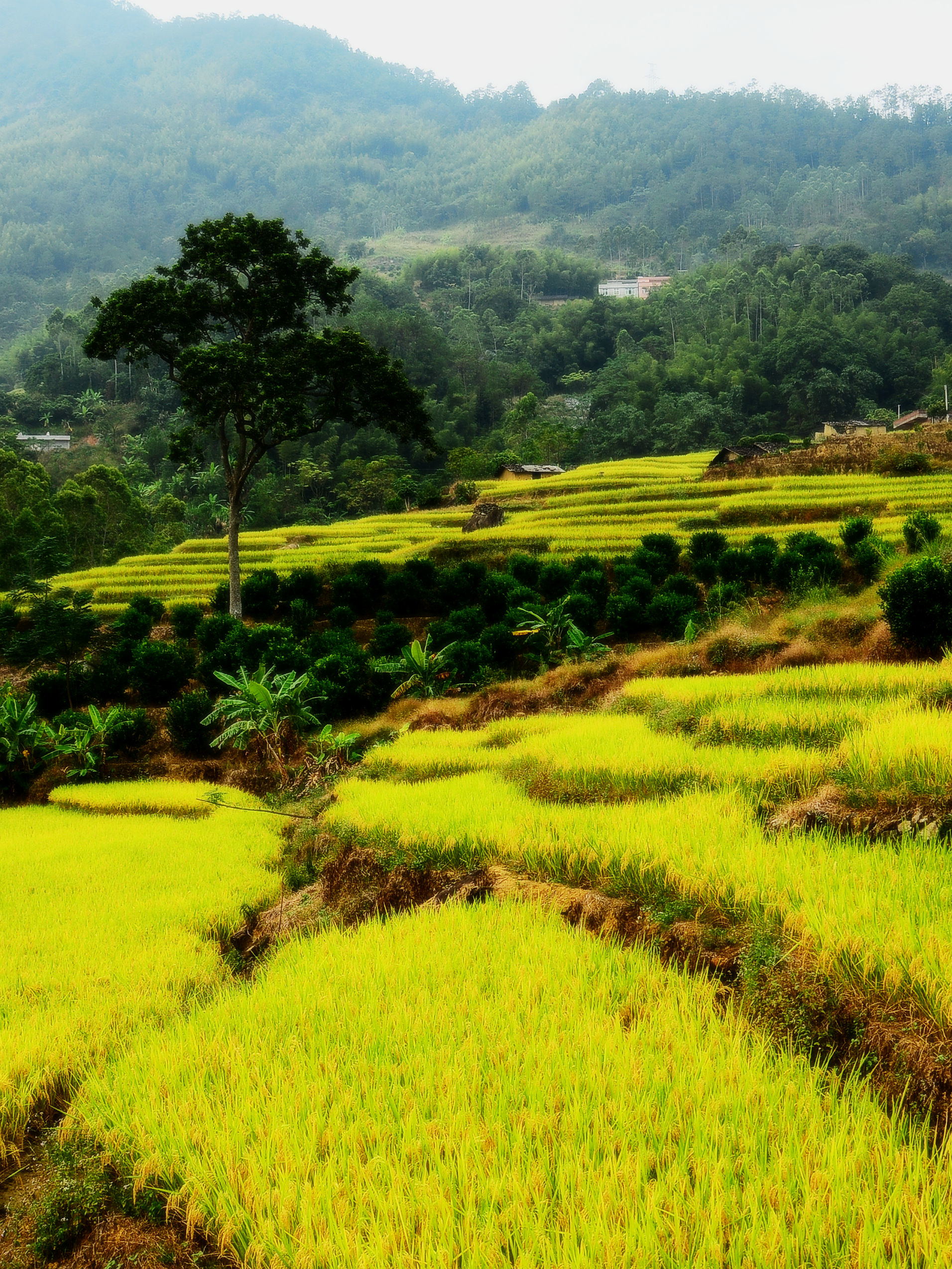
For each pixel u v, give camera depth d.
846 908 6.53
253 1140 5.32
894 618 16.62
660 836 8.67
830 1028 5.72
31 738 21.61
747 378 130.25
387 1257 4.16
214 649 28.58
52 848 14.41
